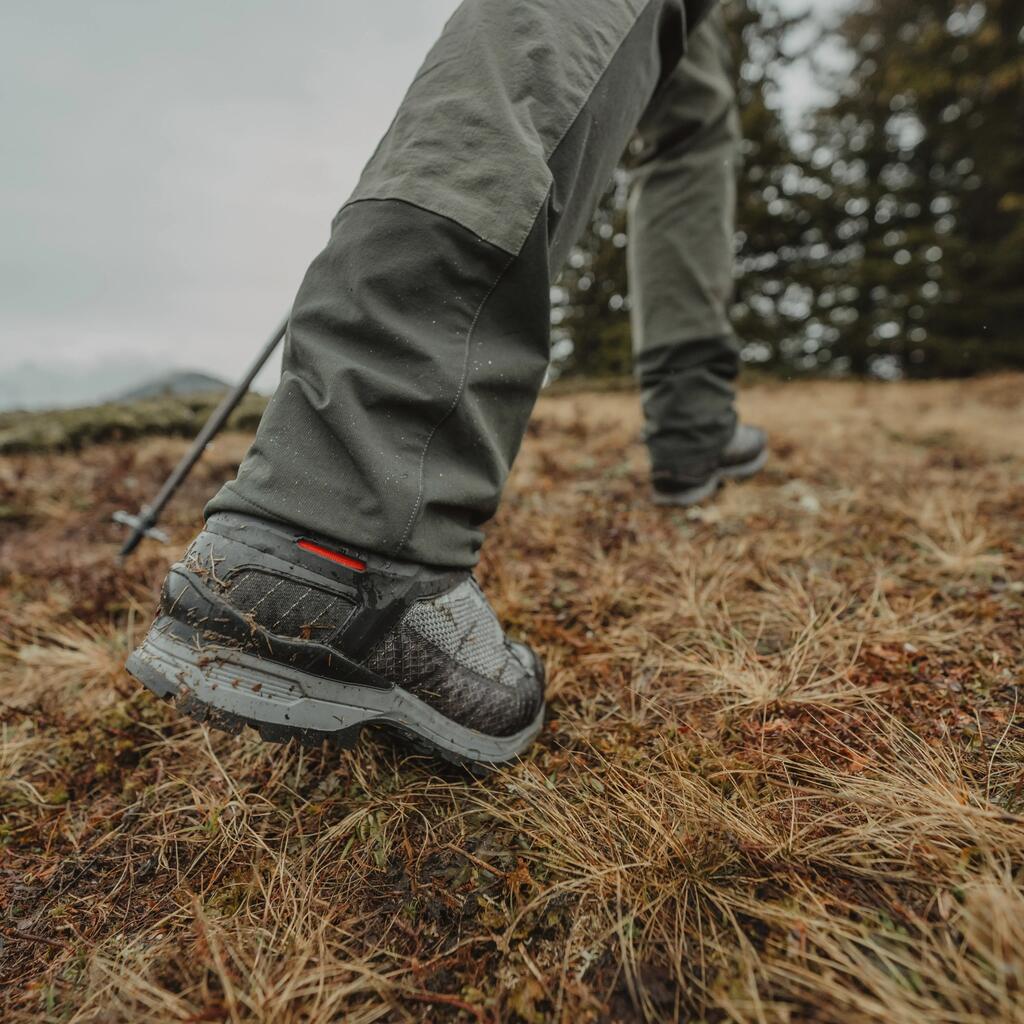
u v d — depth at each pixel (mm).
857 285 14625
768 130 13727
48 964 773
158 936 790
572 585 1774
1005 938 597
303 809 983
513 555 2033
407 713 951
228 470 3504
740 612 1518
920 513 2119
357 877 860
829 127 15109
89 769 1140
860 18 14773
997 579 1567
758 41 14203
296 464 842
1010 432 4098
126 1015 681
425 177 841
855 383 11625
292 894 835
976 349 14133
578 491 2832
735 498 2422
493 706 1019
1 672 1520
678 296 2150
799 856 790
